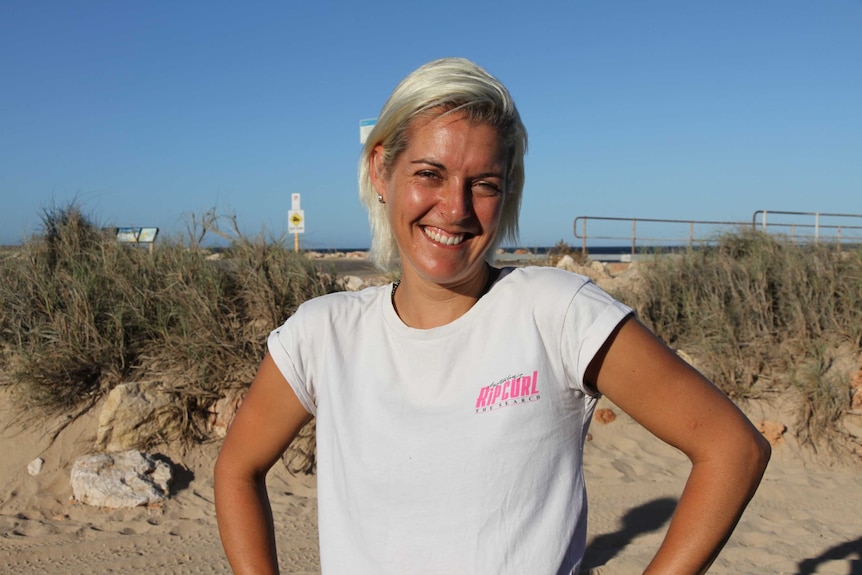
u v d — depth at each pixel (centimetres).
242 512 152
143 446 512
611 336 129
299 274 643
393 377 139
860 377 624
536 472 128
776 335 676
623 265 1194
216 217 676
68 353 541
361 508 135
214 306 583
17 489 475
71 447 507
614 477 532
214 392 539
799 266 734
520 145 147
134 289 592
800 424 595
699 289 734
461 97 137
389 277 720
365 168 163
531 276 140
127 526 444
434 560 128
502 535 126
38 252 631
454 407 132
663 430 126
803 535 459
